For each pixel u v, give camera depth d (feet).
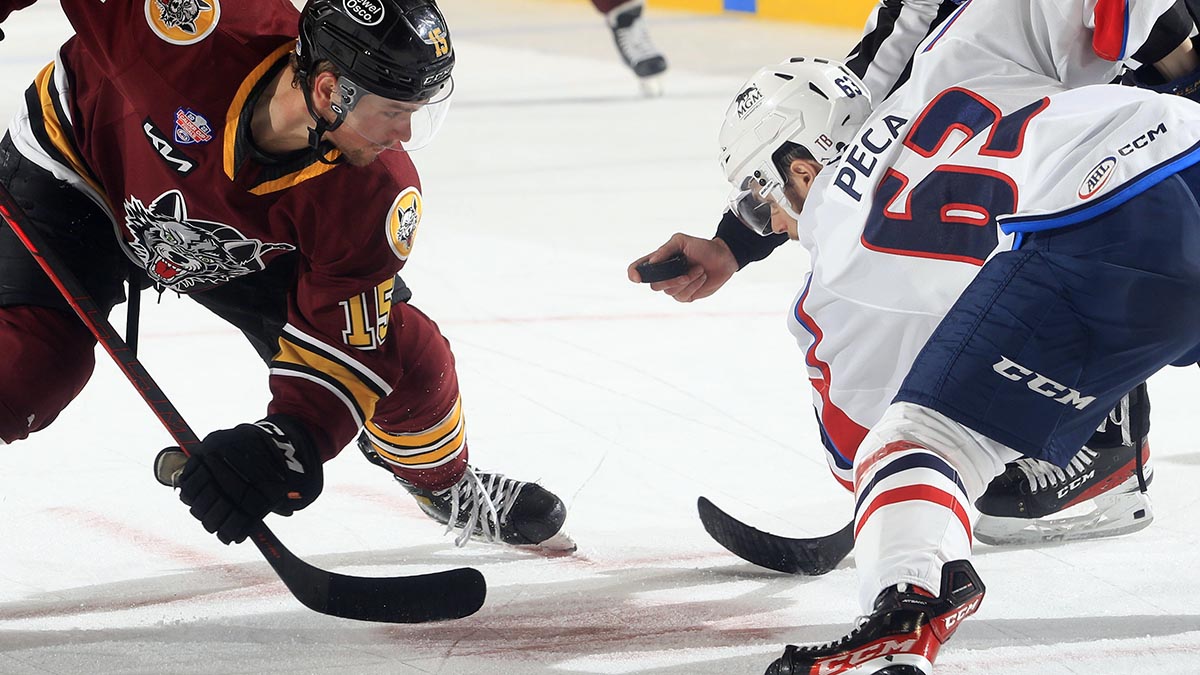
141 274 20.80
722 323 37.86
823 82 19.33
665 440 28.58
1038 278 16.33
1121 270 16.26
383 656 18.98
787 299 40.47
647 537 23.76
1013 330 16.07
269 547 17.76
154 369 33.37
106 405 30.58
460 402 22.07
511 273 43.55
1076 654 18.67
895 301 17.70
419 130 18.08
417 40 16.46
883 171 17.98
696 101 78.84
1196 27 21.39
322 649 19.19
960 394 15.98
